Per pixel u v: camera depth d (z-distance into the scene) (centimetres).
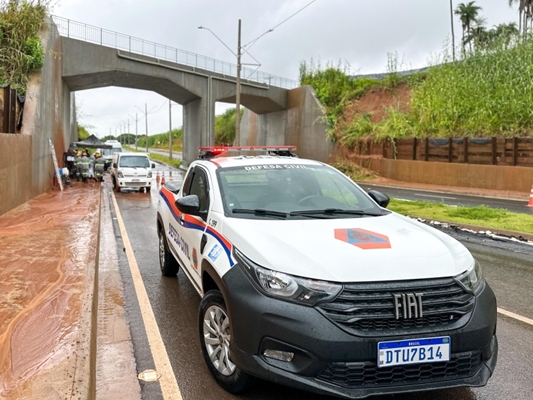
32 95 1852
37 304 502
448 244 380
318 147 4384
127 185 2183
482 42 3319
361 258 333
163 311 561
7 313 474
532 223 1165
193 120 4394
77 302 507
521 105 2634
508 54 3014
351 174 3581
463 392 373
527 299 616
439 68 3466
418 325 315
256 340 325
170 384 386
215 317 387
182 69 3850
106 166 3725
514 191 2459
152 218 1373
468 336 320
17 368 355
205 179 516
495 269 773
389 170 3338
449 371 322
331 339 303
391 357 307
